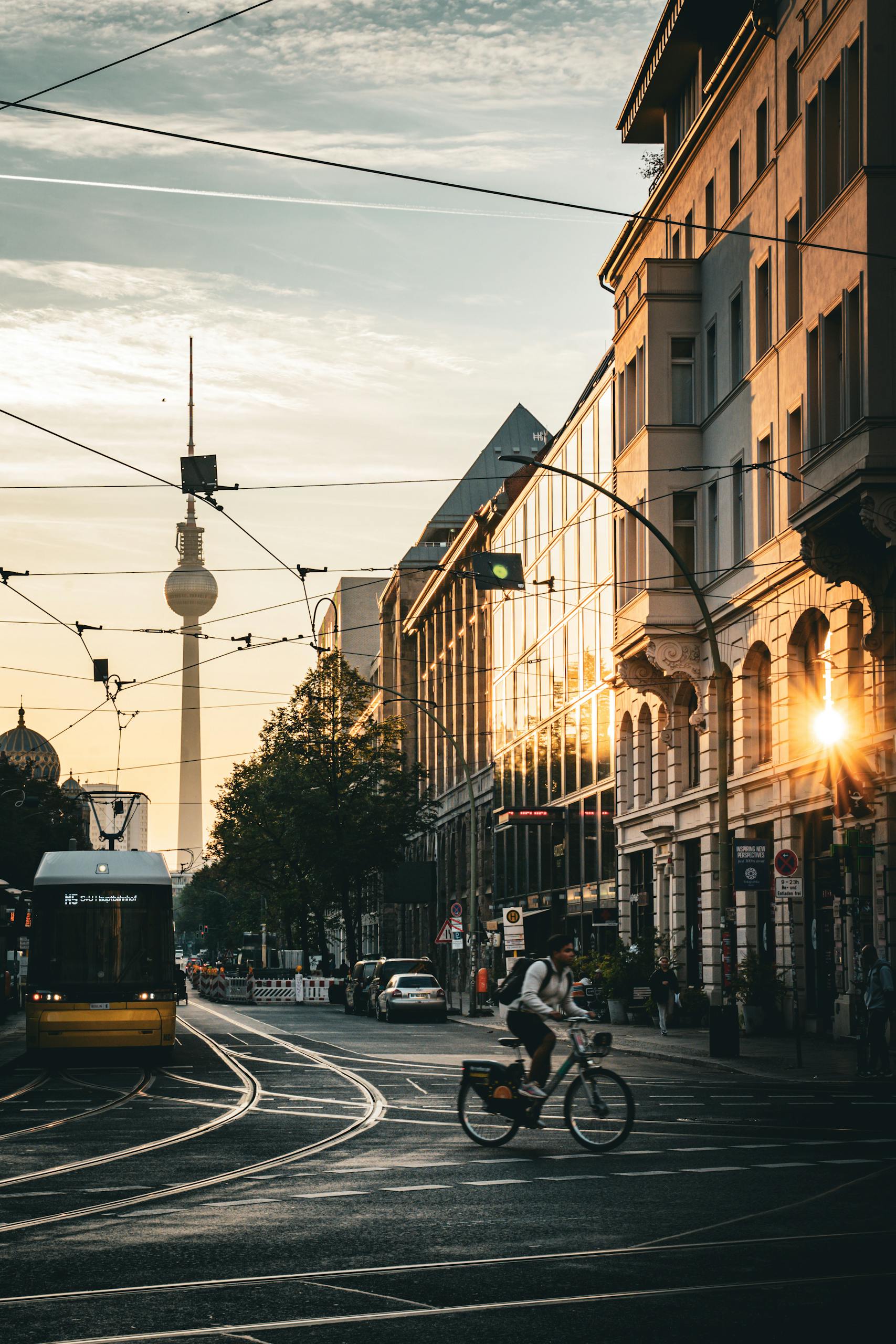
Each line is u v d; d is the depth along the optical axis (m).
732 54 36.31
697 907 42.12
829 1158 14.00
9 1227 10.48
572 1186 12.26
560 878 57.16
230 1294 8.34
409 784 72.81
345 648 128.88
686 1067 27.27
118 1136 16.45
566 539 55.97
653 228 45.00
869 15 26.92
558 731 57.53
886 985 23.95
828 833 32.34
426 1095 21.66
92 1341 7.32
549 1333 7.44
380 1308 7.99
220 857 83.69
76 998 27.81
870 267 26.58
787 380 33.06
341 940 100.00
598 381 50.75
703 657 39.53
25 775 83.94
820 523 27.98
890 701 28.33
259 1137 16.25
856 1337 7.32
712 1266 9.02
